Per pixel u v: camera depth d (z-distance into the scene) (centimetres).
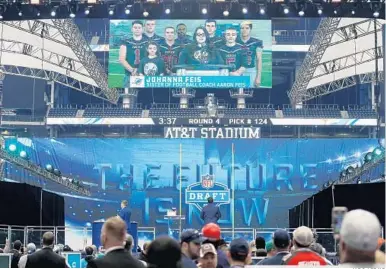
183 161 3909
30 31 4256
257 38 3912
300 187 3903
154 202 3869
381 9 2048
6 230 1711
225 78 3916
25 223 1842
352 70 4759
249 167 3906
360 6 2055
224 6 2131
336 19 4125
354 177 3400
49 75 4988
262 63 3900
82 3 2109
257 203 3878
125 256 476
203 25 3934
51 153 3894
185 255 563
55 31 4547
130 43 3941
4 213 1764
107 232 480
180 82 3919
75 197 3841
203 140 3928
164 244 402
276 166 3912
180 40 3934
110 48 3944
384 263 306
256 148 3925
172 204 3866
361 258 266
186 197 3712
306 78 4772
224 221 3822
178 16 2153
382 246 586
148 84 3922
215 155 3909
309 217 2144
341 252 275
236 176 3903
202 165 3903
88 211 3847
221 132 4497
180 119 4769
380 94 4628
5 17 2092
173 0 2130
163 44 3941
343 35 4472
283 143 3928
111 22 3941
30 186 1864
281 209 3888
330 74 4875
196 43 3928
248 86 3894
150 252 403
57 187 3816
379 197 1736
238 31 3919
